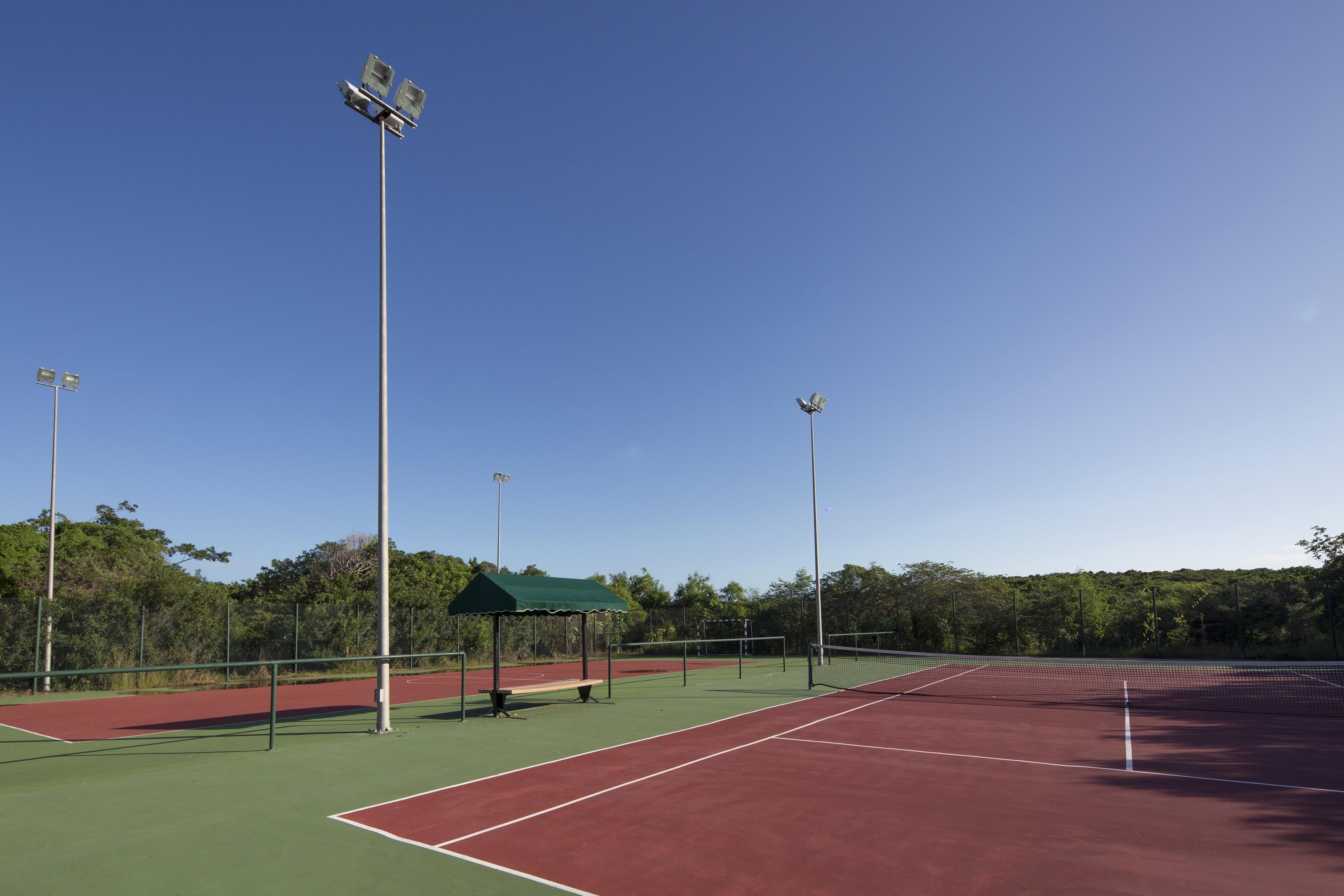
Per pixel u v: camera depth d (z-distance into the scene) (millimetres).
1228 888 5656
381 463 13195
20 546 34625
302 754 11125
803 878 5930
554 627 41125
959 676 23625
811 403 29031
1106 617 33188
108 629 25875
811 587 42719
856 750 11266
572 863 6309
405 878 6004
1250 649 29750
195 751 11812
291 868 6242
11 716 17609
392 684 26125
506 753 11109
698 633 44375
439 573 51188
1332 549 27828
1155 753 10859
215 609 30219
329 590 41125
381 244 13461
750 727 13523
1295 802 8086
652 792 8703
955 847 6660
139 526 50844
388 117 13609
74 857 6527
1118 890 5641
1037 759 10484
